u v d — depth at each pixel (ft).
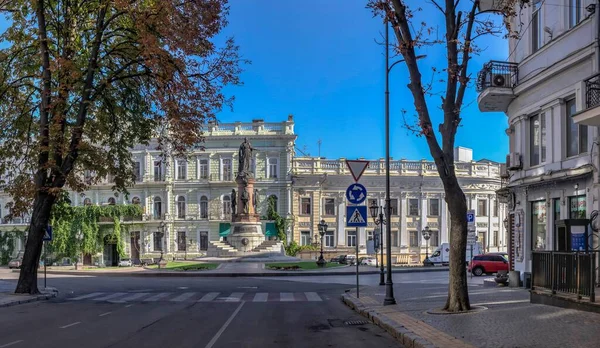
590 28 55.52
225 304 62.85
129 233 235.40
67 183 76.43
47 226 79.56
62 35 75.87
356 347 33.86
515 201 74.13
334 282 103.96
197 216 235.61
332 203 230.07
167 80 69.46
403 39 44.86
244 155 174.19
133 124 83.71
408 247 228.63
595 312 37.91
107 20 74.23
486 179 233.76
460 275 44.96
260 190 230.07
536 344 28.68
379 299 60.03
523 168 70.44
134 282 106.32
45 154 74.38
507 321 36.94
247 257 164.45
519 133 71.67
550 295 43.96
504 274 73.97
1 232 242.17
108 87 75.10
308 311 55.21
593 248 52.39
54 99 71.26
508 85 71.36
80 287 92.12
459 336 32.48
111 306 60.44
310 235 228.22
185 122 72.28
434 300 56.59
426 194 231.91
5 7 76.18
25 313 53.57
